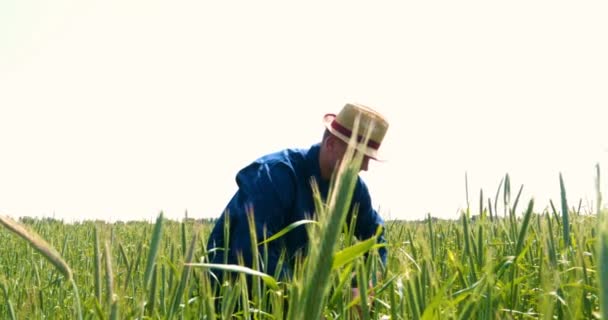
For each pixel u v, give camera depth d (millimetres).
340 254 1365
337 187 999
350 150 1018
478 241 2734
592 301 2438
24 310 2555
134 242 7598
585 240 2541
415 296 1761
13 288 3844
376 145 4398
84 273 4848
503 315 2307
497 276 2627
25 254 6914
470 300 1760
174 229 2707
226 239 2645
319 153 4445
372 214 4789
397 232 4902
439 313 1787
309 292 999
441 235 4348
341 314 2090
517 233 3363
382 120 4352
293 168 4371
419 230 1997
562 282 2309
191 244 1771
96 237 1574
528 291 2705
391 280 2033
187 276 1768
